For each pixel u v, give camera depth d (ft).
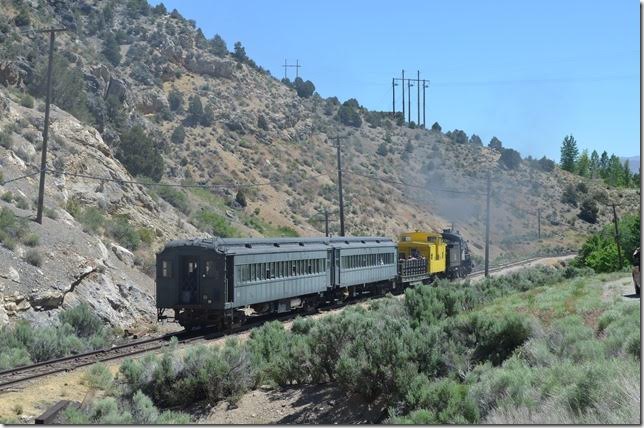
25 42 212.43
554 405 44.80
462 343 67.15
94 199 148.25
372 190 344.08
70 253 113.39
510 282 149.18
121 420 50.31
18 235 107.96
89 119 196.13
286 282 109.09
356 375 60.13
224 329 97.91
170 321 118.42
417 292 98.27
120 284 119.34
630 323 59.77
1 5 239.71
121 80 258.57
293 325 90.12
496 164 473.67
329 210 294.66
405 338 63.67
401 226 319.06
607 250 237.45
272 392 68.08
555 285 131.13
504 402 48.32
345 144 400.88
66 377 67.00
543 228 410.72
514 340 65.62
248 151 319.47
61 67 196.54
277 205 280.92
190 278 96.84
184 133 298.35
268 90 406.21
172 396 66.44
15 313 93.35
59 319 97.19
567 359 54.90
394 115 524.52
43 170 118.83
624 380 43.09
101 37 339.36
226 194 264.52
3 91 165.99
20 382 63.98
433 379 60.34
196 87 358.43
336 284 126.62
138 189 168.14
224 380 66.74
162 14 406.82
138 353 80.59
